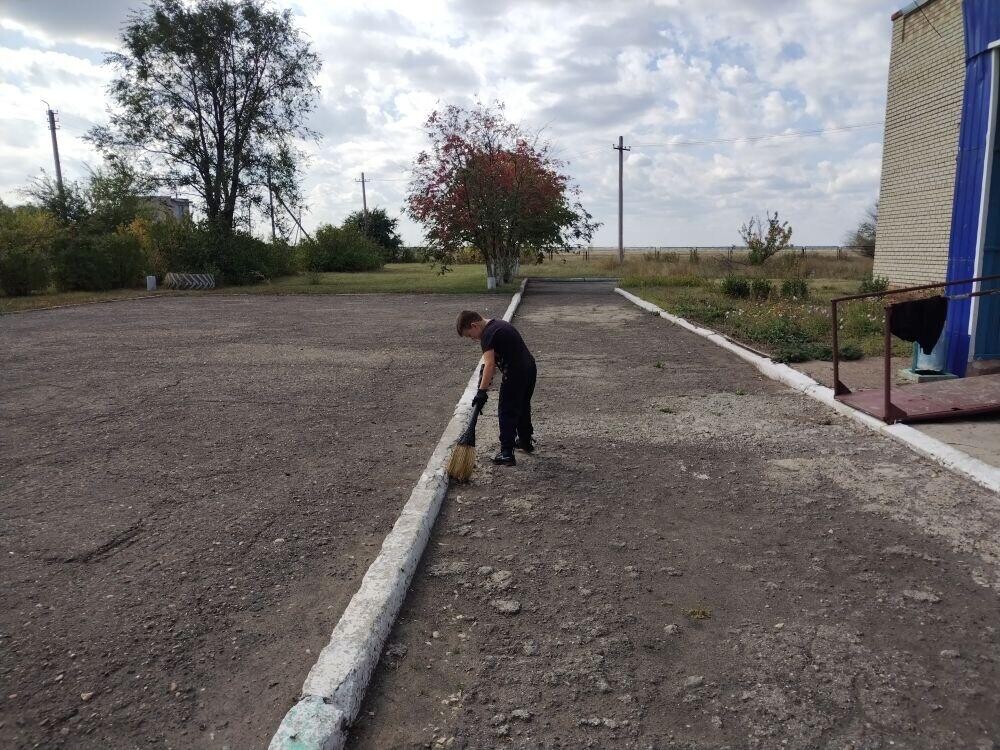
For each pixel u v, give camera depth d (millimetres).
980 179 7230
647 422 6785
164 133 30531
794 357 9500
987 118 7156
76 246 27266
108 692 2764
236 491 5023
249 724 2582
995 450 5285
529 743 2498
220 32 29828
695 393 8055
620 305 19609
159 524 4422
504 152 24516
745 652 3023
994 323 7547
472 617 3336
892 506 4551
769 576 3697
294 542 4152
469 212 24594
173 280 29594
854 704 2676
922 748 2445
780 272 31141
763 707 2668
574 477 5246
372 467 5582
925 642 3074
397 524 4137
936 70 15492
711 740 2500
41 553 4008
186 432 6617
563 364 10094
